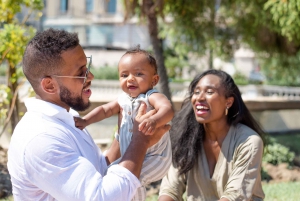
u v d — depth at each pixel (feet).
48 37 7.37
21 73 20.26
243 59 93.35
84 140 7.66
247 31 38.34
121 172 7.13
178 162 11.29
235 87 11.20
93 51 101.09
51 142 6.96
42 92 7.50
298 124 40.19
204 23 37.65
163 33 39.06
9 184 18.93
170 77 72.95
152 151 8.52
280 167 24.93
